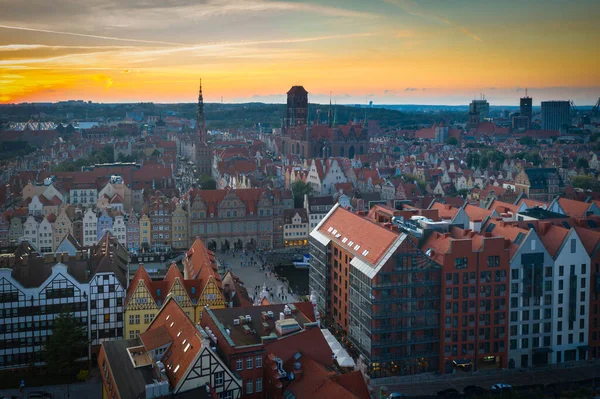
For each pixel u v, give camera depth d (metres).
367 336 150.88
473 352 154.88
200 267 175.50
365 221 176.12
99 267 156.50
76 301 154.25
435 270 150.75
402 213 189.00
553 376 152.62
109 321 157.25
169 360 112.88
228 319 124.69
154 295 159.50
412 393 141.62
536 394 138.88
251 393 112.88
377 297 147.62
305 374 111.31
